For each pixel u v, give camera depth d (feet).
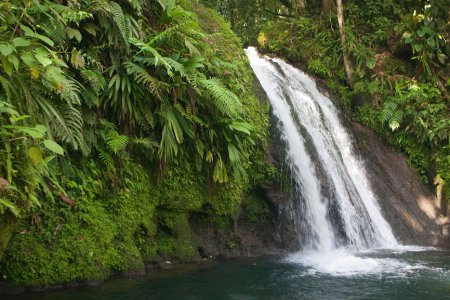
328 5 36.91
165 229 19.45
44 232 14.73
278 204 22.79
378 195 28.30
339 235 24.49
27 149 11.41
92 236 15.88
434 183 29.68
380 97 32.27
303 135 26.50
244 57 25.45
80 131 14.98
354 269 18.90
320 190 24.88
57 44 14.87
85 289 14.88
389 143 31.35
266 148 23.53
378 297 15.03
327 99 32.50
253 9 43.45
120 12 16.21
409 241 26.22
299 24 36.78
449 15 33.27
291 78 31.27
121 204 17.11
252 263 19.76
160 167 18.35
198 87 18.85
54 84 12.67
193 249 19.89
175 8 19.40
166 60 16.99
